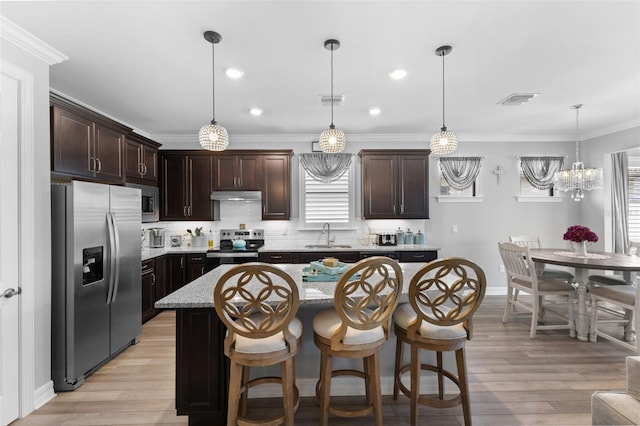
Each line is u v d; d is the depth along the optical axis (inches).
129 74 110.7
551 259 132.0
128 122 170.6
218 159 187.5
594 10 76.7
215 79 115.6
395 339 92.5
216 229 199.5
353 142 202.1
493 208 205.2
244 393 79.0
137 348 123.6
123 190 117.9
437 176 203.5
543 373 102.7
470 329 74.2
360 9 76.0
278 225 200.2
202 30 84.2
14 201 80.9
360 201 199.8
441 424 78.7
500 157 205.2
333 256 174.7
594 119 170.2
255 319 72.3
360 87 124.1
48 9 74.2
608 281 142.9
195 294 75.7
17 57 82.0
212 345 75.4
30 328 83.6
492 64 105.2
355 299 72.1
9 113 80.2
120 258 116.0
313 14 77.7
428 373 93.7
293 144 200.5
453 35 87.5
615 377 100.2
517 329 140.8
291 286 61.9
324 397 71.2
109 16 77.6
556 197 205.2
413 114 159.6
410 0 73.0
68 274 94.0
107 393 92.8
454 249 203.9
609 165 188.7
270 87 123.3
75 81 116.4
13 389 80.0
